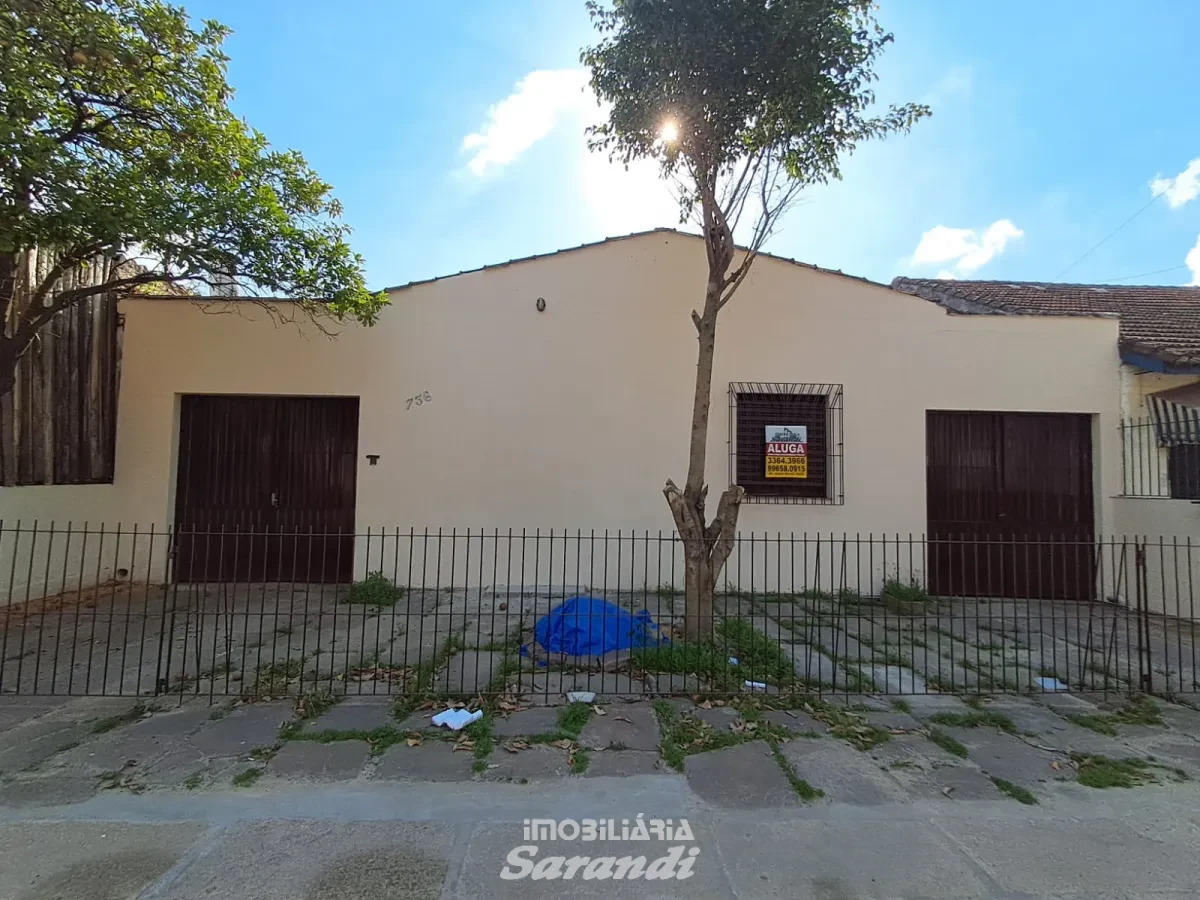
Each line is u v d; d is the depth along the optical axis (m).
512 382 8.19
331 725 3.91
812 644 5.92
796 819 2.97
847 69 5.23
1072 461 8.38
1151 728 4.05
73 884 2.44
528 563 8.06
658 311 8.31
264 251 6.16
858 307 8.40
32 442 7.03
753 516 8.15
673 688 4.52
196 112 6.26
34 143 4.59
